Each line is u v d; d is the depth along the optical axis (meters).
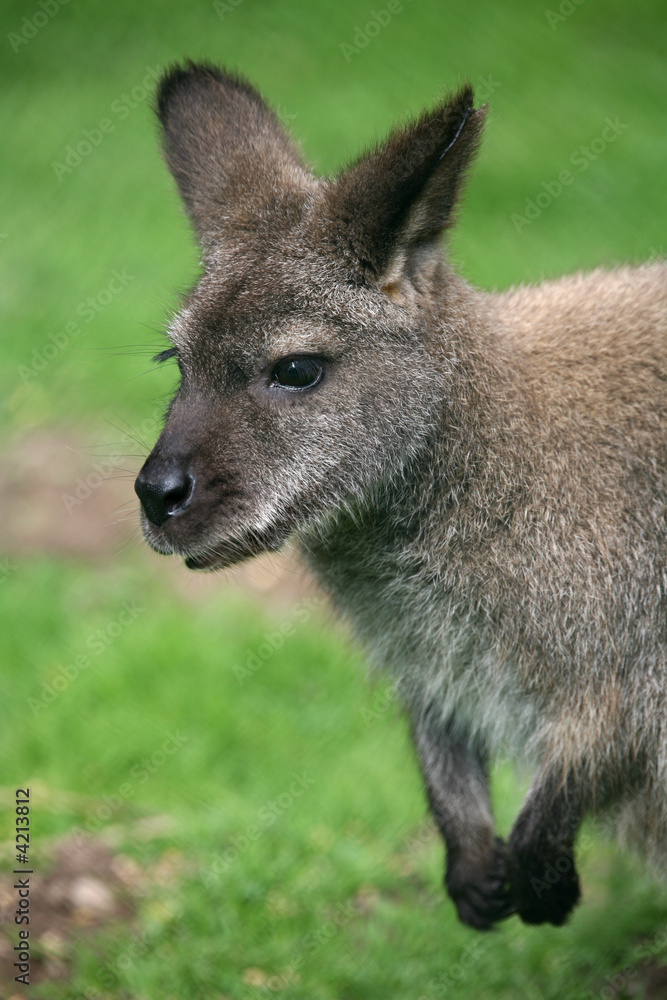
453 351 8.69
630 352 8.78
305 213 8.67
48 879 10.58
